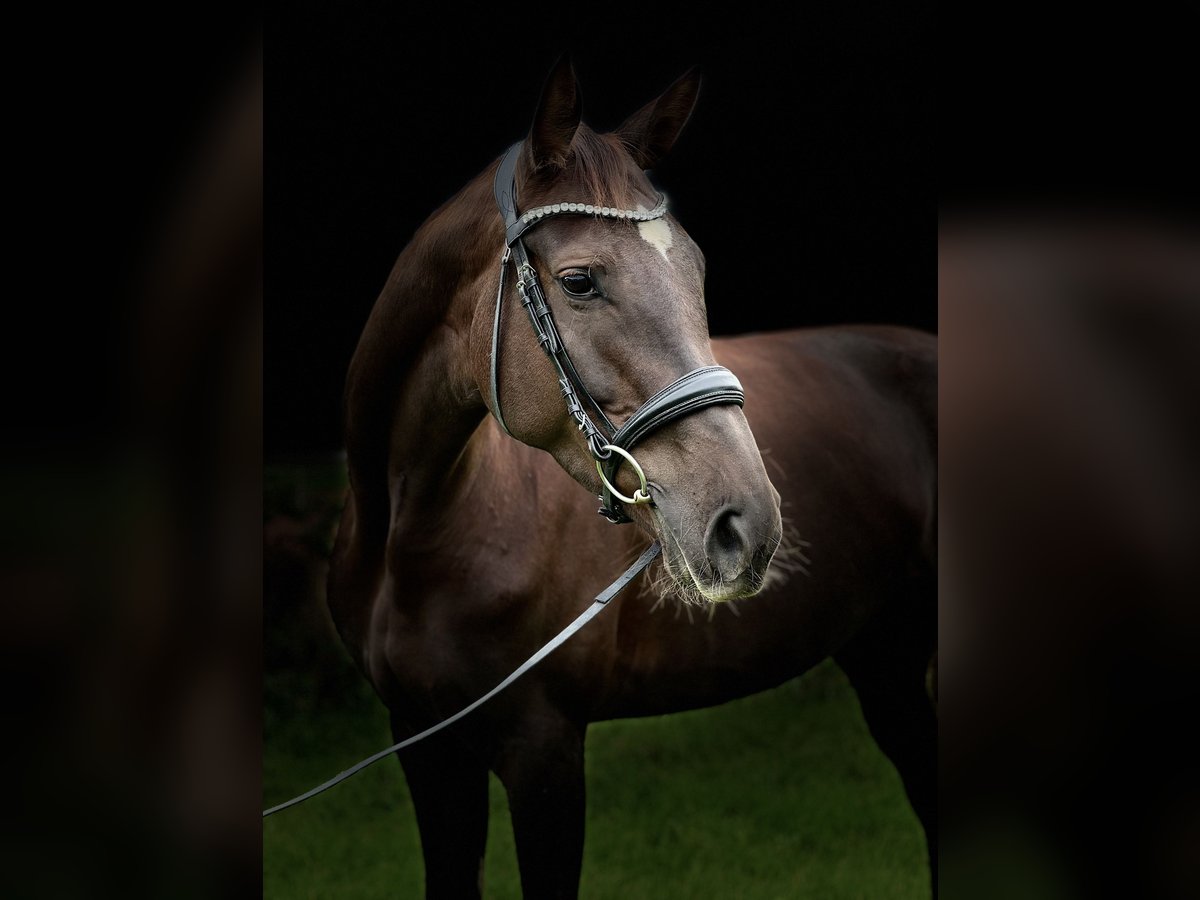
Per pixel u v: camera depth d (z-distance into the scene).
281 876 3.33
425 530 2.06
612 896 3.15
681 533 1.50
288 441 5.15
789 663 2.59
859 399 2.87
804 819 3.74
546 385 1.69
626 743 4.50
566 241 1.63
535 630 2.09
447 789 2.29
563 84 1.64
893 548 2.80
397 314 2.00
